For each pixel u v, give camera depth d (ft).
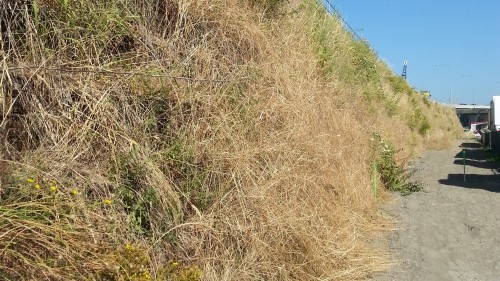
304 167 21.31
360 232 23.75
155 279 12.13
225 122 17.52
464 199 35.22
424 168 55.88
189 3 19.04
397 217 28.68
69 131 13.38
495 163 64.49
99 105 14.05
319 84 29.71
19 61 13.07
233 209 16.15
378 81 60.59
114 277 10.87
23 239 10.44
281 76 23.03
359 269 19.02
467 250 22.56
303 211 19.11
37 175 11.65
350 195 25.62
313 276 17.07
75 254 10.84
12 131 12.76
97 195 12.99
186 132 16.42
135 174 13.94
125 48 16.69
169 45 17.60
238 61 21.15
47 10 14.52
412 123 85.92
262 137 19.31
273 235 16.74
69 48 14.65
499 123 91.20
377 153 37.81
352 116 35.37
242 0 23.43
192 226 14.60
